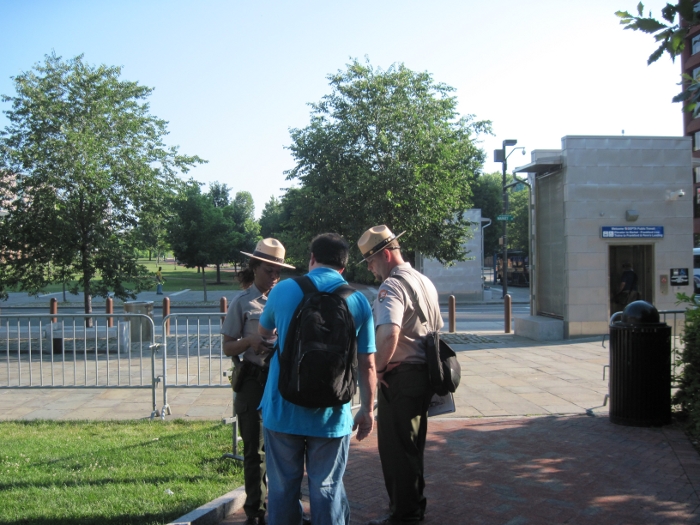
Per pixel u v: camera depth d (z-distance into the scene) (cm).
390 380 380
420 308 380
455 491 452
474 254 2858
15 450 559
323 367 289
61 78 1373
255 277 413
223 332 405
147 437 617
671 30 343
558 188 1461
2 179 1348
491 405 754
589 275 1403
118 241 1416
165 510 406
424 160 1446
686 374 645
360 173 1416
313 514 303
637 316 629
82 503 421
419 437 401
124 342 1255
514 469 500
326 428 304
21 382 911
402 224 1414
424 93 1516
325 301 305
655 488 454
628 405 630
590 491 449
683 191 1412
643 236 1405
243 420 399
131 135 1414
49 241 1344
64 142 1305
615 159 1402
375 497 447
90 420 705
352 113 1477
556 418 677
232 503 425
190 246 3061
